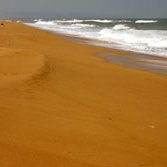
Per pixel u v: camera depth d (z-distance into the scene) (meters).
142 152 6.71
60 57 17.70
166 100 10.91
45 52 20.14
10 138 6.32
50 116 7.91
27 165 5.41
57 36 39.09
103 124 7.93
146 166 6.11
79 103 9.36
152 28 65.06
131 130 7.80
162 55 25.23
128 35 42.97
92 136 7.08
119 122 8.23
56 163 5.64
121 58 22.39
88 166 5.71
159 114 9.30
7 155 5.64
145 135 7.61
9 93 9.03
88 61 17.55
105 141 6.95
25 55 15.06
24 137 6.49
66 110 8.58
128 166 5.98
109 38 40.19
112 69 15.41
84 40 36.47
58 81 11.28
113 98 10.39
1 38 28.20
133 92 11.51
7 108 7.89
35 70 11.92
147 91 11.92
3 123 6.98
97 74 13.69
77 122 7.79
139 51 27.45
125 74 14.52
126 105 9.81
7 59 14.15
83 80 12.12
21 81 10.27
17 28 43.84
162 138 7.55
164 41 35.06
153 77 14.59
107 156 6.27
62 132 7.04
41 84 10.52
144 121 8.58
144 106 9.95
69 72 13.09
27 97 9.03
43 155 5.86
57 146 6.35
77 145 6.54
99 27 72.19
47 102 8.96
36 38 31.06
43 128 7.10
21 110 7.95
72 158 5.93
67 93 10.12
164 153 6.82
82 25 84.94
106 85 11.95
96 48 27.50
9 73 11.59
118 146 6.81
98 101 9.84
